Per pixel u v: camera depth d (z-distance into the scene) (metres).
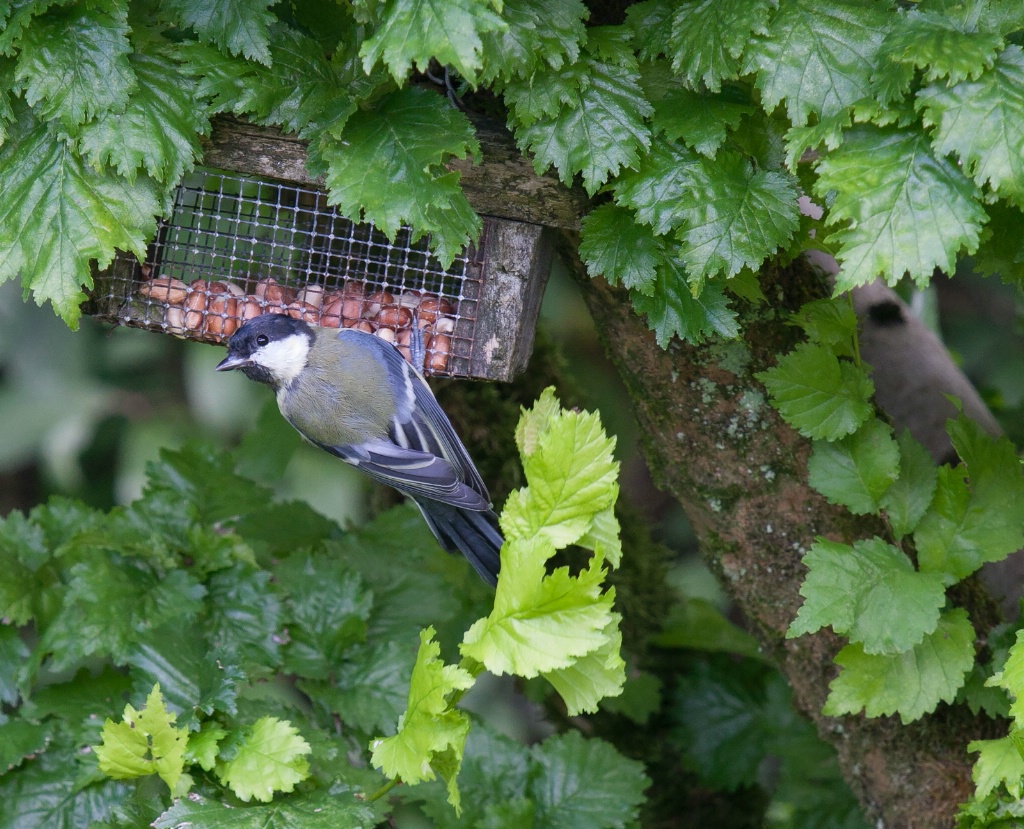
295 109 4.42
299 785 4.52
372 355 5.21
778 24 4.11
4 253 4.36
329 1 4.82
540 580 3.69
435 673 3.83
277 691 6.96
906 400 6.31
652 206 4.33
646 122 4.40
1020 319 7.58
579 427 3.80
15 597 5.27
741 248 4.21
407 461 5.08
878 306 6.45
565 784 5.22
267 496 5.96
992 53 3.84
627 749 6.92
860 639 4.34
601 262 4.48
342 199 4.30
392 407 5.16
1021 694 3.88
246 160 4.60
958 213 3.89
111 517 5.63
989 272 4.52
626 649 6.84
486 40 4.14
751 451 5.05
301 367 5.20
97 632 4.97
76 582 5.09
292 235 5.55
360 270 5.57
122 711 5.06
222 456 6.00
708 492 5.19
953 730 5.04
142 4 4.60
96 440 8.92
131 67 4.34
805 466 5.02
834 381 4.61
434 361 5.19
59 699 5.13
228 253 5.48
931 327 7.29
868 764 5.20
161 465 5.93
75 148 4.38
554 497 3.82
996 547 4.61
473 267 5.08
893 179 3.94
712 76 4.17
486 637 3.78
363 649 5.46
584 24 4.58
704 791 7.01
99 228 4.37
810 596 4.40
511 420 6.64
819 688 5.26
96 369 8.80
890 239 3.91
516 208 4.77
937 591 4.39
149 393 8.98
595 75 4.36
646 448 5.38
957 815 4.45
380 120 4.43
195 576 5.32
